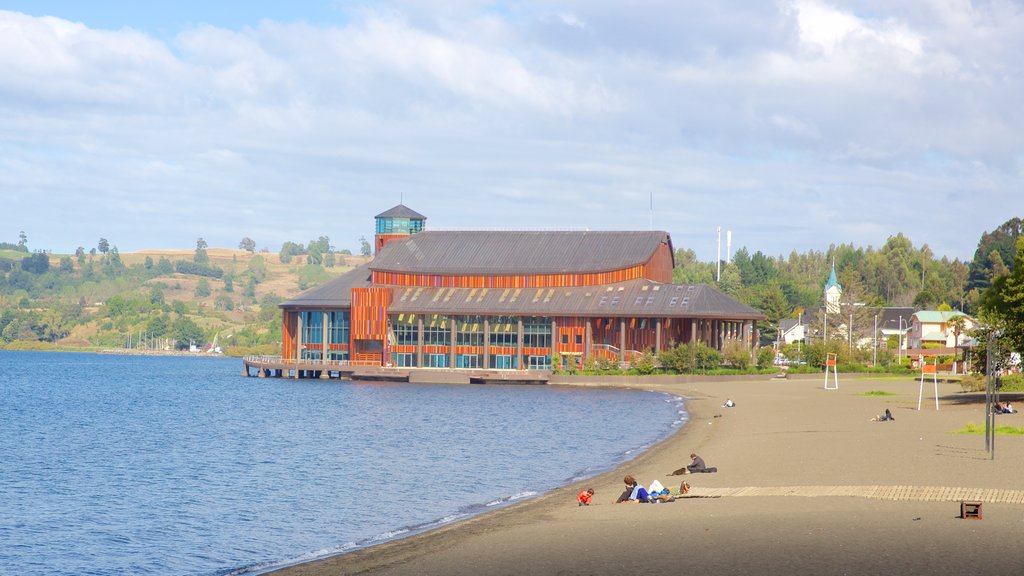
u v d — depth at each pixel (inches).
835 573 1258.0
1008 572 1246.9
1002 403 3806.6
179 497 2347.4
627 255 7864.2
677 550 1411.2
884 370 7839.6
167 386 7445.9
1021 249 3976.4
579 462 2797.7
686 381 6840.6
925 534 1446.9
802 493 1830.7
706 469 2260.1
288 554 1759.4
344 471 2723.9
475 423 4141.2
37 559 1779.0
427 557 1481.3
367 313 7849.4
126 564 1734.7
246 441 3543.3
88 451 3292.3
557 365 7278.5
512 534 1619.1
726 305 7450.8
